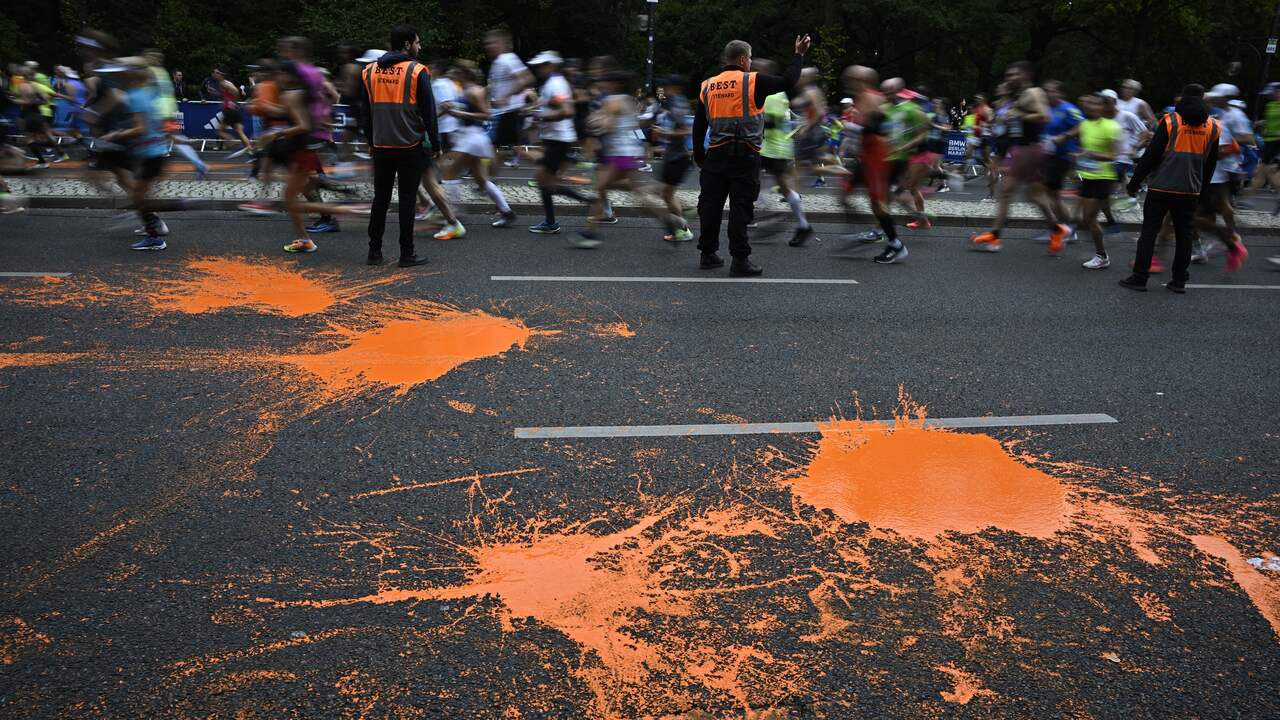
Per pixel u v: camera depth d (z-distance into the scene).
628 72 9.18
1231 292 8.60
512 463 4.16
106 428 4.37
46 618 2.91
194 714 2.53
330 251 8.56
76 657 2.73
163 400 4.75
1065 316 7.34
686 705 2.64
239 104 16.95
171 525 3.51
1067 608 3.19
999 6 38.59
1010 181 10.10
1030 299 7.91
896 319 7.01
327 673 2.71
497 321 6.44
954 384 5.51
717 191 8.19
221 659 2.76
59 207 10.41
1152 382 5.71
